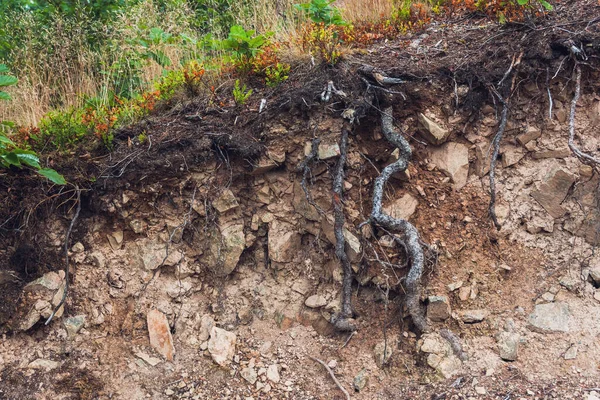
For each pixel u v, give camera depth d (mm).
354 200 2836
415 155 2896
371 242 2801
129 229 2863
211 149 2863
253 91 3002
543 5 2961
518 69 2881
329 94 2826
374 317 2748
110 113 3045
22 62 3488
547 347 2574
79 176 2820
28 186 2805
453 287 2713
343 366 2662
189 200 2869
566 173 2787
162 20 3662
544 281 2721
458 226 2812
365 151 2896
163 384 2646
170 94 3072
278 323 2795
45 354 2674
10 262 2770
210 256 2869
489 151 2857
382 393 2578
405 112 2891
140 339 2736
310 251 2859
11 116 3299
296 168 2850
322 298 2787
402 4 3555
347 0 3766
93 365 2664
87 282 2799
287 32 3479
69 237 2818
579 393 2432
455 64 2922
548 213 2807
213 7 4117
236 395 2615
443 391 2523
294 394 2609
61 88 3467
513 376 2527
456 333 2654
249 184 2908
